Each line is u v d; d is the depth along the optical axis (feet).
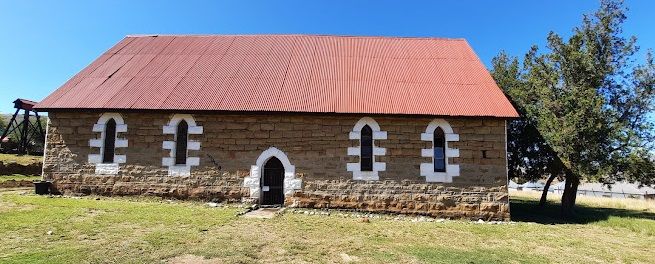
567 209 58.18
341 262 28.78
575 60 57.67
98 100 52.70
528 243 37.19
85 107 51.37
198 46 66.74
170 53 64.39
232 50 65.26
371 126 50.85
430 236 38.34
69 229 34.91
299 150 50.80
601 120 54.19
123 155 52.01
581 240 39.22
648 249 36.24
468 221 48.08
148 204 47.91
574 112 55.26
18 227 34.91
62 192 52.21
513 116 49.73
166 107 50.96
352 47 66.90
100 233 34.06
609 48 58.90
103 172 51.98
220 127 51.70
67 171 52.42
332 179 50.26
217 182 51.06
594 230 45.01
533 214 59.16
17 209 42.16
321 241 34.24
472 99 52.90
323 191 50.19
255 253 29.89
